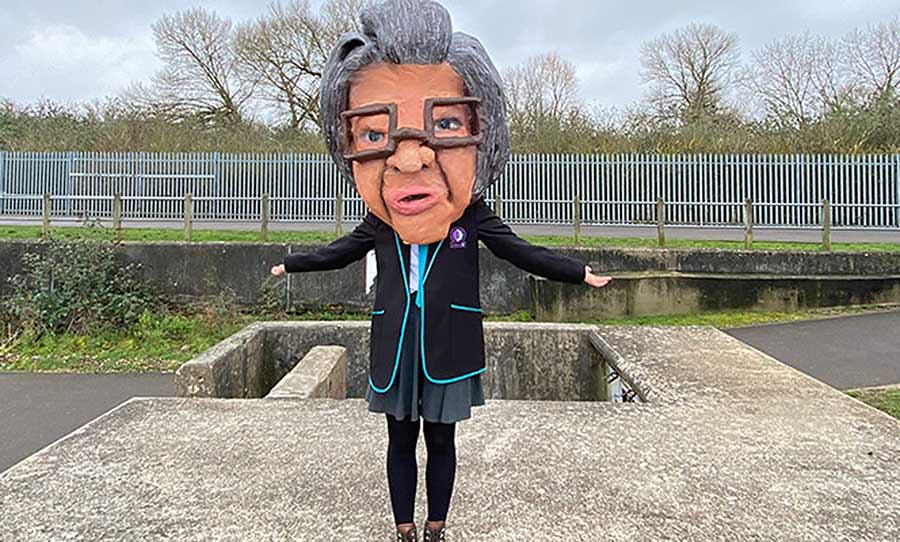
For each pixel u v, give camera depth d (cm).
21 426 580
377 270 196
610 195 1480
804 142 1697
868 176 1418
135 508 227
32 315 930
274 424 320
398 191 177
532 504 230
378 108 179
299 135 2097
